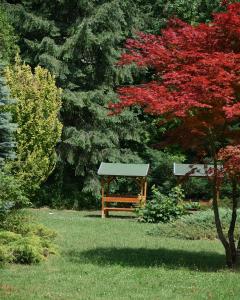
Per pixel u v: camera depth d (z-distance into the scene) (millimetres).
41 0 25531
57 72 24719
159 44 10203
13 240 10148
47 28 25125
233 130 10219
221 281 8398
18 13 25406
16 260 9633
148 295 7379
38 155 17703
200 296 7340
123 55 10109
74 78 25547
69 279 8336
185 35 9836
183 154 27297
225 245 10047
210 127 9734
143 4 29234
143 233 15469
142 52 11312
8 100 14359
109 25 25219
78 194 25688
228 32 9633
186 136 10461
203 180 25438
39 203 25359
